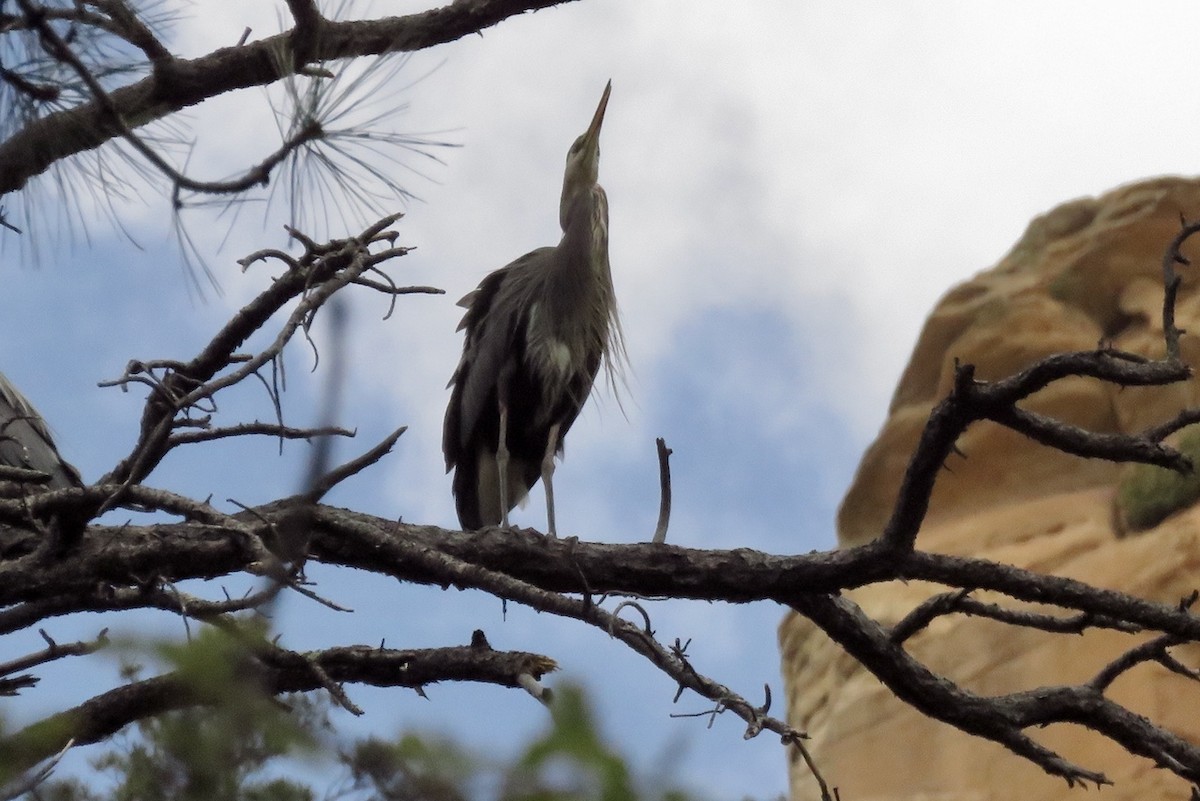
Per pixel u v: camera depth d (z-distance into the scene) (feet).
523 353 45.01
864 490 135.95
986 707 27.43
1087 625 27.14
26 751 11.98
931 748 113.19
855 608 28.09
